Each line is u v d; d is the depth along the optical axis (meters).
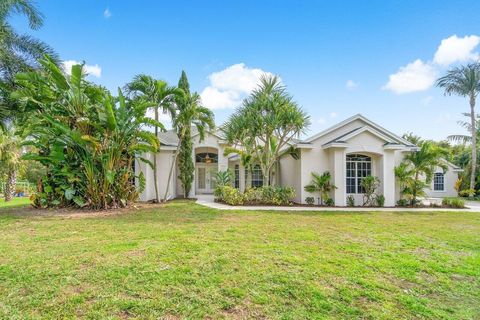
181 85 18.81
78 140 11.80
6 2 12.67
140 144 13.16
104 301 3.53
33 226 8.40
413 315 3.37
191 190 19.44
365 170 16.52
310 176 16.06
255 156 17.08
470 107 23.64
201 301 3.59
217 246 6.09
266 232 7.72
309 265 4.98
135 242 6.37
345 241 6.86
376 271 4.79
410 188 15.65
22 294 3.71
